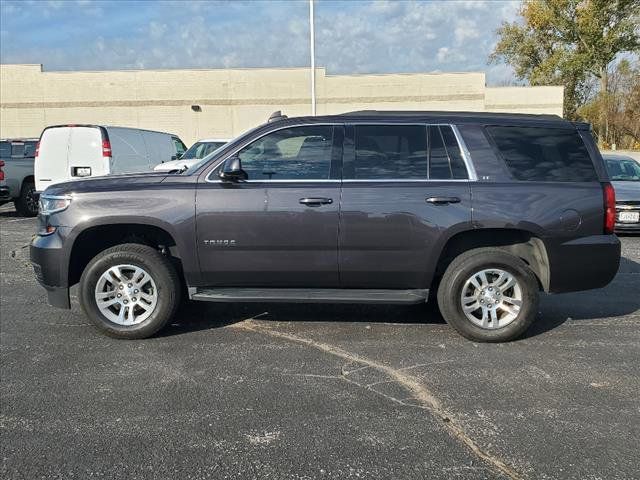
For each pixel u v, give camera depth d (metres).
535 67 47.09
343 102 33.91
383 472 3.02
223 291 5.09
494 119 5.09
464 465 3.09
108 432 3.46
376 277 4.97
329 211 4.84
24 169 14.52
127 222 4.89
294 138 5.03
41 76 33.47
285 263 4.94
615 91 37.69
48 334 5.29
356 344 5.00
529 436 3.40
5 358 4.68
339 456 3.18
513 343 5.04
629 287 7.13
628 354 4.77
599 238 4.94
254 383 4.17
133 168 13.56
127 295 5.08
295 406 3.80
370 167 4.95
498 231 5.04
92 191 4.95
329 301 4.97
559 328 5.48
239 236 4.89
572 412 3.71
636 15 39.81
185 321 5.66
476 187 4.88
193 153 14.58
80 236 5.06
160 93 33.69
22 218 14.42
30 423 3.57
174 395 3.97
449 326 5.51
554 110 37.19
